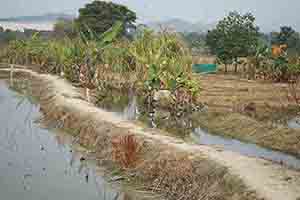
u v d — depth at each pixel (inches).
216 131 708.7
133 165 478.3
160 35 869.2
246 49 1888.5
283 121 752.3
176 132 686.5
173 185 420.2
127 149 489.7
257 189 368.8
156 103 871.7
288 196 353.4
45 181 465.7
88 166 518.9
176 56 831.1
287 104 930.7
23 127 746.2
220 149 499.8
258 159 457.4
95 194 429.4
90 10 2498.8
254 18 1914.4
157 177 442.9
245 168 418.6
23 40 2087.8
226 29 1920.5
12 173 489.4
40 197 418.3
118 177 467.8
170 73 808.3
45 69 1720.0
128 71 1122.0
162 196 416.8
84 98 973.8
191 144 519.5
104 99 1018.1
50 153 576.4
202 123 756.6
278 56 1508.4
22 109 940.6
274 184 380.2
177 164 441.4
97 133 610.9
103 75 1201.4
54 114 786.2
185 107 813.9
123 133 572.7
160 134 573.9
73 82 1295.5
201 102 919.0
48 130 721.6
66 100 872.3
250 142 643.5
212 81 1510.8
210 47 2207.2
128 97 1055.0
